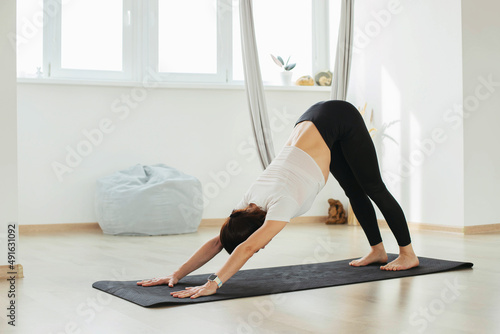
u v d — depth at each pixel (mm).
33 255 3852
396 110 5762
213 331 1858
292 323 1960
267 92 6352
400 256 3135
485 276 2885
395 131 5770
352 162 2971
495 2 5277
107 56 6062
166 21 6203
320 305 2248
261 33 6570
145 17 6125
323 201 6496
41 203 5660
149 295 2404
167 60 6215
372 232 3227
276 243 4461
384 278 2826
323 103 2961
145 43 6121
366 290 2547
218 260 3557
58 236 5141
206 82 6312
